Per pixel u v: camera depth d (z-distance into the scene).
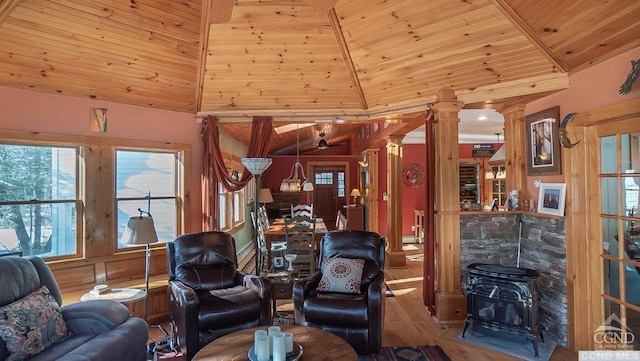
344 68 4.00
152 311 3.82
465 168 9.18
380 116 4.48
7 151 3.43
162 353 3.12
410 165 9.03
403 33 3.36
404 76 3.87
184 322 2.94
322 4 2.07
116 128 4.00
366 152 9.00
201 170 4.62
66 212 3.75
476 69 3.47
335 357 2.12
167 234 4.42
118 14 3.17
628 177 2.78
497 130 7.38
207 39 3.61
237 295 3.27
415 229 8.85
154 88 4.06
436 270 3.99
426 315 4.02
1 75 3.28
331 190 11.67
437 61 3.53
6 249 3.18
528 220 3.81
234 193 7.09
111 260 3.95
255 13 3.33
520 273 3.21
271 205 11.00
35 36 3.12
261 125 4.55
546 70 3.20
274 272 4.19
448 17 3.05
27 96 3.46
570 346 3.16
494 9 2.85
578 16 2.55
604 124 2.97
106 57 3.52
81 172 3.80
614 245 2.94
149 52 3.62
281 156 11.26
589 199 3.11
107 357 2.21
